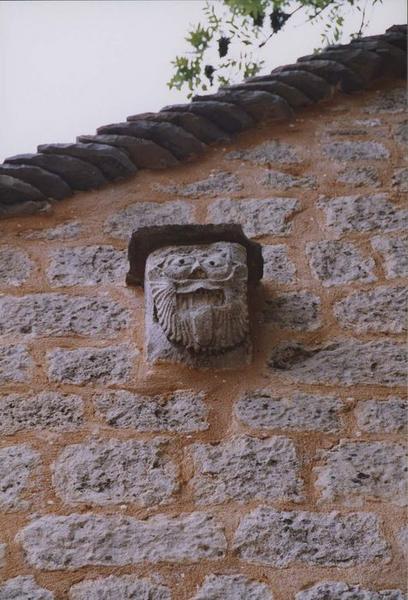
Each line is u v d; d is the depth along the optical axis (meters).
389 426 4.11
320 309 4.56
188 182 5.16
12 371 4.32
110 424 4.12
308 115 5.49
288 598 3.59
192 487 3.91
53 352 4.40
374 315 4.53
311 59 5.60
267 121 5.43
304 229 4.91
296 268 4.74
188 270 4.36
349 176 5.15
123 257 4.82
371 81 5.61
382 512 3.84
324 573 3.66
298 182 5.14
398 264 4.73
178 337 4.27
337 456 4.01
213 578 3.65
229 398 4.21
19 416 4.16
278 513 3.83
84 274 4.74
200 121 5.32
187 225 4.54
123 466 3.98
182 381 4.27
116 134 5.25
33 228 4.96
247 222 4.95
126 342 4.45
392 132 5.38
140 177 5.20
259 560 3.70
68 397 4.22
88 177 5.11
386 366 4.32
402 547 3.73
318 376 4.29
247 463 3.98
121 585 3.63
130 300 4.61
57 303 4.61
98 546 3.74
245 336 4.36
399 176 5.14
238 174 5.18
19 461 4.01
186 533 3.77
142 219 4.99
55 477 3.95
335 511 3.84
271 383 4.27
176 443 4.05
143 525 3.80
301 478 3.94
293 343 4.43
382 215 4.95
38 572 3.68
